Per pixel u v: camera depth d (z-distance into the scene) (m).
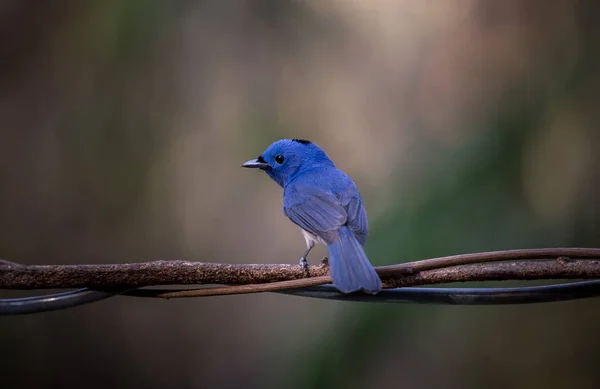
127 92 11.89
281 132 12.34
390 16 12.69
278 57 12.34
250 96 12.37
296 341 10.27
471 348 9.68
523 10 10.41
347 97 12.73
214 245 13.76
